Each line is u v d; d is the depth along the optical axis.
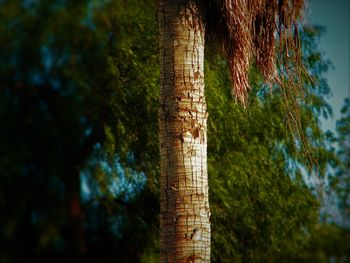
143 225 45.28
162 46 18.59
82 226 49.34
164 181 17.84
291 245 44.59
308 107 43.06
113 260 48.56
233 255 42.91
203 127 18.19
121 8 43.09
